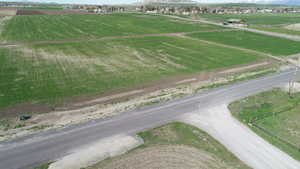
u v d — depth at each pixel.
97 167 18.34
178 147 21.20
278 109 29.41
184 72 41.66
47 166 18.20
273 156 20.47
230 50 59.72
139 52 54.06
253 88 35.72
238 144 22.03
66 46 56.78
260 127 24.98
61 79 35.69
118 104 28.88
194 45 63.94
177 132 23.55
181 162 19.23
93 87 33.41
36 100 28.72
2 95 29.48
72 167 18.23
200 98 31.48
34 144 20.59
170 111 27.69
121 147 20.91
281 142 22.52
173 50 57.31
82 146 20.77
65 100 29.16
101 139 21.88
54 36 67.88
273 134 23.72
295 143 22.39
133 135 22.77
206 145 21.67
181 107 28.77
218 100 31.16
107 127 23.83
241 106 29.78
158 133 23.25
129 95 31.50
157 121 25.42
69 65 42.41
